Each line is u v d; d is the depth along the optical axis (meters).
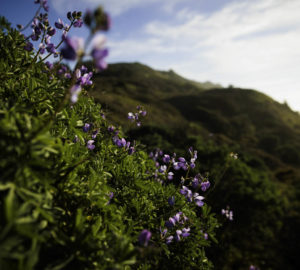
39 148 1.33
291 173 23.28
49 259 1.23
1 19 2.45
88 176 1.99
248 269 7.77
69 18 2.57
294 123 54.00
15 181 1.20
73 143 1.94
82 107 2.99
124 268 1.53
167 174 3.69
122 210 2.18
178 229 2.67
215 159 10.52
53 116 1.38
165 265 2.81
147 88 68.12
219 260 7.62
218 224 3.50
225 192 9.44
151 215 2.72
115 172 2.72
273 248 9.42
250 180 11.15
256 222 9.91
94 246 1.33
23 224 1.05
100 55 1.12
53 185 1.56
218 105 57.81
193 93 74.19
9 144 1.22
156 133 12.80
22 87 2.20
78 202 1.65
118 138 3.11
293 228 10.87
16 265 1.01
